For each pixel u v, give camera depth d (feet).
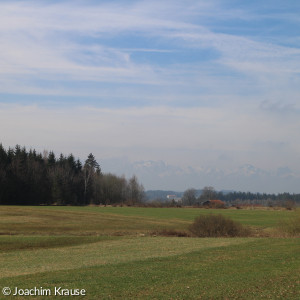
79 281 50.24
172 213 311.68
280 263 64.03
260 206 437.58
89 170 499.51
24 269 67.10
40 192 415.23
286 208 377.71
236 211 351.25
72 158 514.27
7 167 397.80
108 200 483.51
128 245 111.65
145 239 131.23
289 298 42.50
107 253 92.22
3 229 166.61
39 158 474.90
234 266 61.52
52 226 185.78
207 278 52.11
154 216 275.18
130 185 527.40
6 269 67.82
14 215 239.50
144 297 42.52
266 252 77.41
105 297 42.57
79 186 473.26
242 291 45.24
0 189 371.76
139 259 73.41
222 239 128.26
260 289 46.11
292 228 142.72
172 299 42.01
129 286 47.42
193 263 64.90
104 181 491.31
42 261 79.56
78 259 81.25
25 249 109.50
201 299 42.11
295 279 51.39
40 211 280.51
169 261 67.62
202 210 363.97
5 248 108.88
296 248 83.15
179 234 153.69
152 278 52.06
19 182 392.88
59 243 120.16
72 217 240.32
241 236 148.25
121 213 297.94
